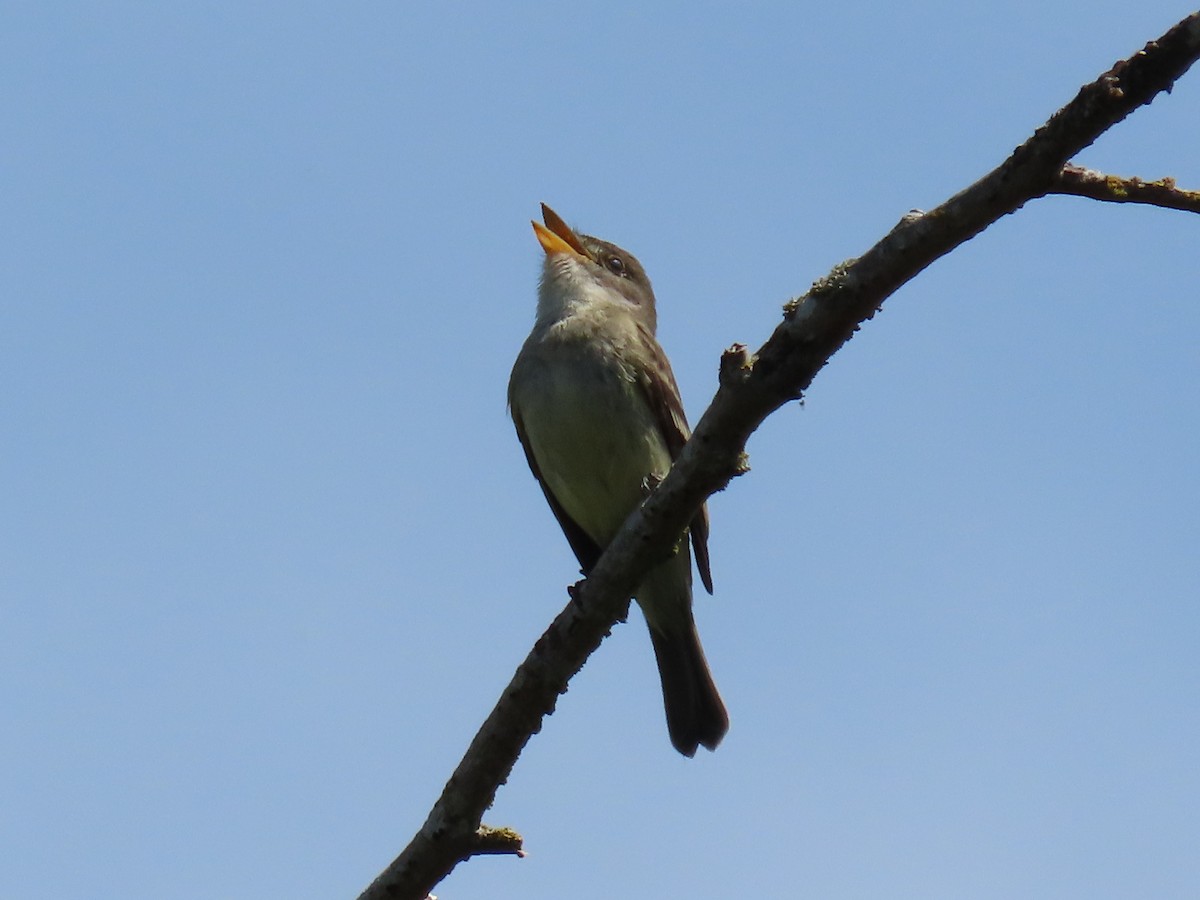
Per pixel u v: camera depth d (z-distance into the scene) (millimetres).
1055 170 6773
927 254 7160
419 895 8359
